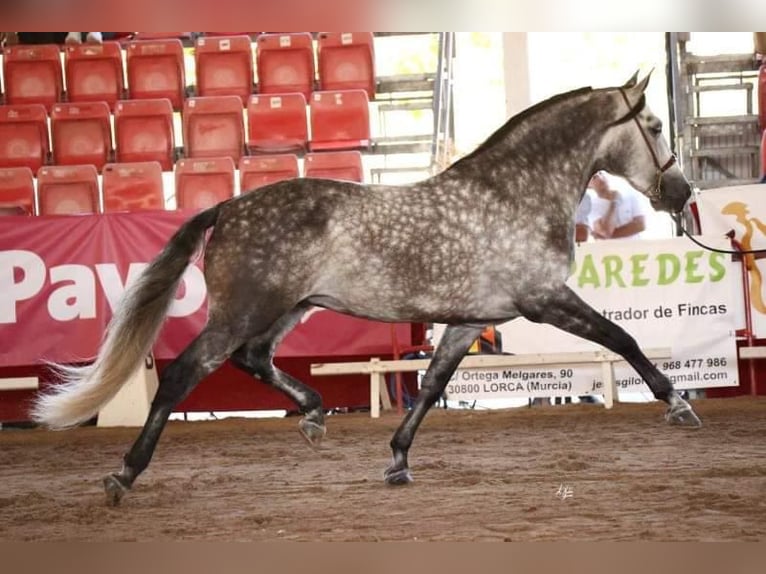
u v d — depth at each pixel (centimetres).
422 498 752
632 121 861
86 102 2022
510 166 818
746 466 837
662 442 999
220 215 783
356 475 880
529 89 1702
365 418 1319
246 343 823
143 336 768
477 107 2414
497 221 800
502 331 1367
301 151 1873
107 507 761
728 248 1362
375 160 2000
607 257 1362
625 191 1512
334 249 771
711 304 1360
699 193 1386
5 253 1359
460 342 829
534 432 1119
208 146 1883
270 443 1130
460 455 973
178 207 1731
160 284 770
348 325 1373
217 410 1462
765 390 1426
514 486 787
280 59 2011
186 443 1157
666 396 856
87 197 1752
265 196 780
